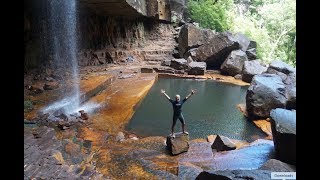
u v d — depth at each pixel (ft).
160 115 42.68
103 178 20.99
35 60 52.16
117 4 62.44
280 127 24.50
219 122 40.98
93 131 33.06
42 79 49.88
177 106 28.63
